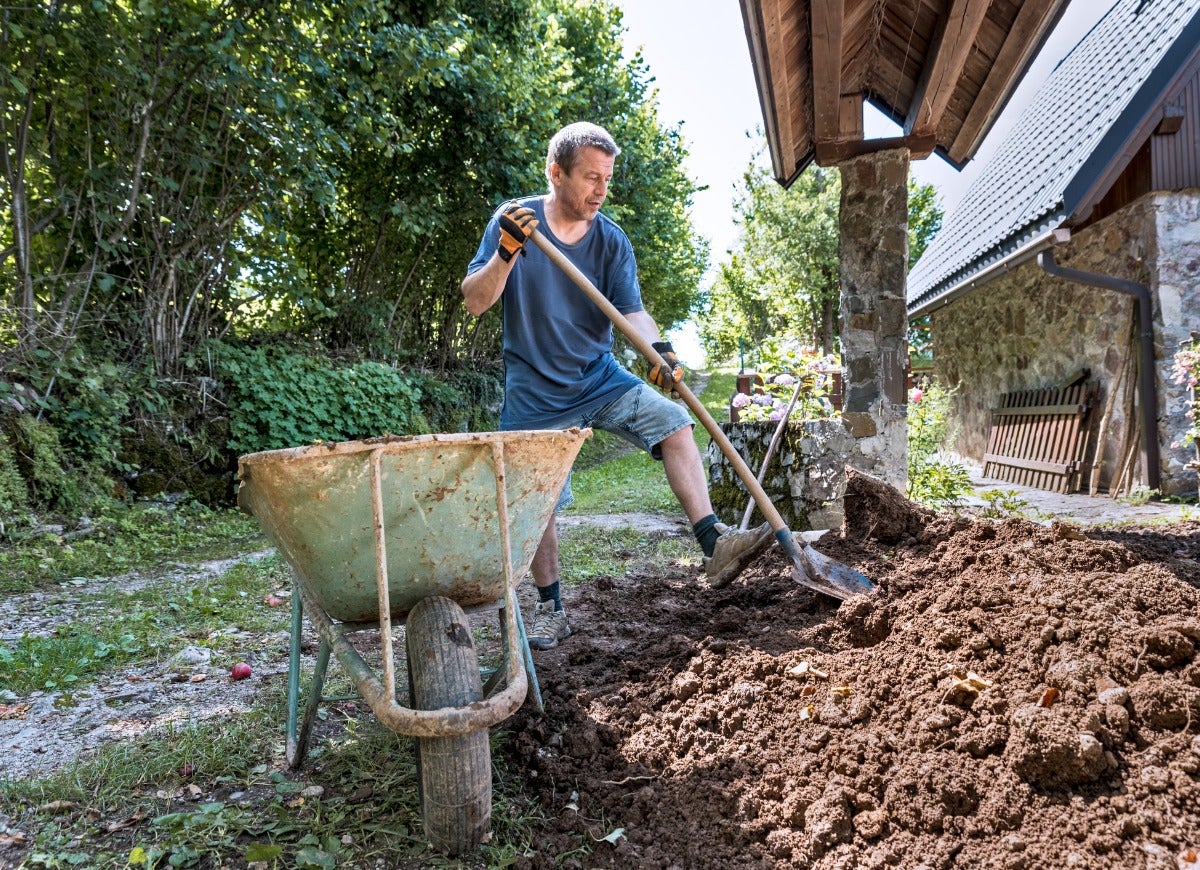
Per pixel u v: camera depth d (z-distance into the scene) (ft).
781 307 85.35
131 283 26.73
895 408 18.70
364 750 7.82
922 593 8.48
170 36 24.11
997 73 16.93
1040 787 5.68
